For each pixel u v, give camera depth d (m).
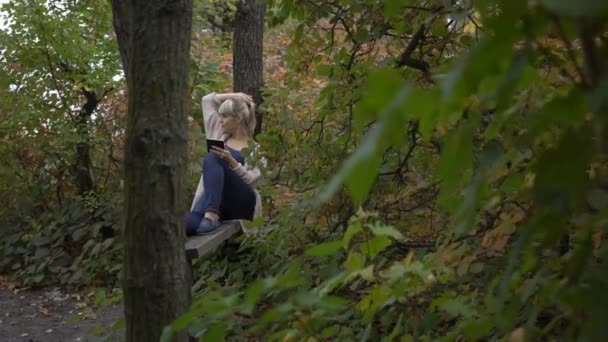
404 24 3.55
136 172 2.79
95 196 8.55
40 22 8.15
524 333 1.28
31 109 8.54
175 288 2.82
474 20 2.96
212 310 1.38
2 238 8.53
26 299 7.41
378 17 3.83
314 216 4.14
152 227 2.78
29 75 8.59
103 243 7.36
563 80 1.47
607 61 0.71
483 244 2.31
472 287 2.44
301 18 4.24
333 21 4.13
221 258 5.41
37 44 8.33
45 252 8.14
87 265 7.74
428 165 3.81
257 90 7.49
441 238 3.08
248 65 7.46
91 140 8.57
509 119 1.45
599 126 0.69
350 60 3.99
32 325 6.50
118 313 6.61
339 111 4.29
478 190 1.01
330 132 4.45
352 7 3.85
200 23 9.01
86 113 8.81
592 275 0.84
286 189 4.92
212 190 5.15
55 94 8.70
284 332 1.67
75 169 8.91
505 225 2.16
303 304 1.39
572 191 0.80
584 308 0.83
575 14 0.56
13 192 8.86
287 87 4.89
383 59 4.13
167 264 2.80
